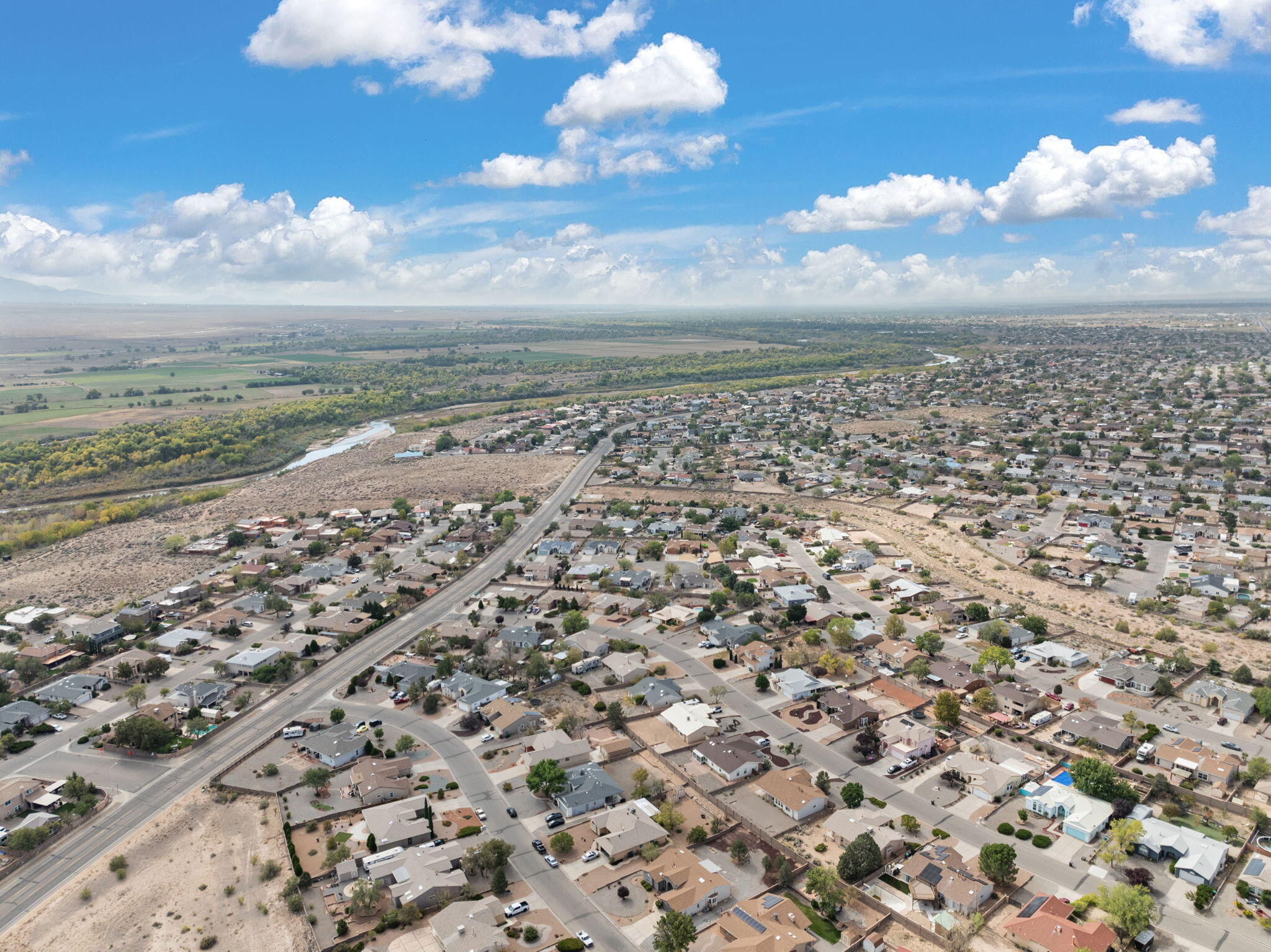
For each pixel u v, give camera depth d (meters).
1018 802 126.38
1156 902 103.50
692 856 112.12
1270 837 115.25
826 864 112.38
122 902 108.50
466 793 131.25
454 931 97.62
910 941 98.69
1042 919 97.94
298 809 127.44
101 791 133.88
